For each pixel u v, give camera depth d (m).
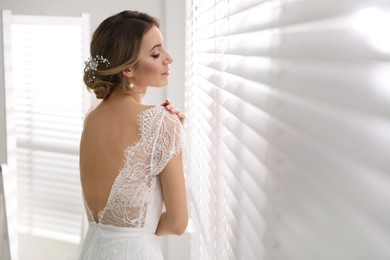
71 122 3.33
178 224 1.75
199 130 2.47
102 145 1.73
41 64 3.34
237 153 1.42
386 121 0.52
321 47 0.71
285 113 0.90
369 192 0.55
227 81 1.63
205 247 2.23
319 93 0.71
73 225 3.42
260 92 1.13
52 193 3.45
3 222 3.13
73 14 3.19
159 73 1.75
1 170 3.09
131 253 1.72
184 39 3.04
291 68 0.88
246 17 1.33
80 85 3.26
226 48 1.62
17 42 3.36
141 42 1.70
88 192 1.79
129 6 3.12
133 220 1.73
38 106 3.40
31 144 3.46
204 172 2.26
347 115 0.62
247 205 1.28
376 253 0.54
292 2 0.87
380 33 0.53
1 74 3.22
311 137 0.74
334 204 0.66
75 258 3.44
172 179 1.70
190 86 2.90
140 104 1.74
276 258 0.97
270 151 1.02
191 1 2.87
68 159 3.37
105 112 1.76
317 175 0.73
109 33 1.71
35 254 3.54
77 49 3.23
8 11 3.20
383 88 0.52
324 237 0.69
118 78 1.75
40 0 3.24
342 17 0.64
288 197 0.89
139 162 1.68
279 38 0.96
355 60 0.60
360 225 0.58
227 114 1.65
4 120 3.25
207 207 2.15
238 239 1.41
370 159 0.55
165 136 1.67
